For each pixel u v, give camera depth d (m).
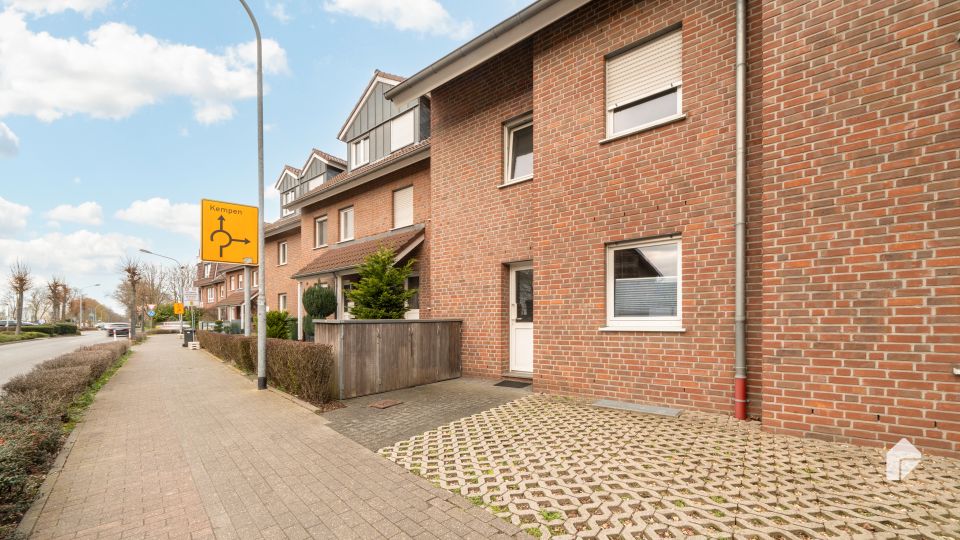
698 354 5.43
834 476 3.38
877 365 3.96
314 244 16.31
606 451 4.07
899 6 3.97
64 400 6.17
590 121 6.56
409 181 11.55
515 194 8.08
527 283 8.16
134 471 4.10
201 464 4.26
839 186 4.20
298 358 6.84
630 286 6.18
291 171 22.83
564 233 6.77
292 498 3.45
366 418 5.69
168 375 10.67
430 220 10.77
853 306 4.09
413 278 11.20
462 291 8.88
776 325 4.48
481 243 8.60
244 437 5.09
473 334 8.62
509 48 8.19
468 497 3.31
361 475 3.84
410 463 4.06
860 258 4.08
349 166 16.17
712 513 2.88
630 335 5.99
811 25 4.40
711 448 4.06
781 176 4.52
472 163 8.87
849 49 4.20
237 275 28.81
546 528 2.80
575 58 6.78
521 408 5.82
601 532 2.72
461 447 4.39
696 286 5.48
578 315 6.53
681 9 5.76
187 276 61.97
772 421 4.48
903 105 3.93
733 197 5.27
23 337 36.06
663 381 5.69
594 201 6.45
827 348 4.21
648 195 5.93
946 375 3.67
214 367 12.37
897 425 3.87
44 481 3.87
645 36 6.08
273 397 7.41
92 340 36.09
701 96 5.55
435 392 7.11
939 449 3.68
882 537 2.56
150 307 32.41
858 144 4.12
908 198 3.88
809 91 4.39
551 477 3.55
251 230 11.26
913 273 3.84
